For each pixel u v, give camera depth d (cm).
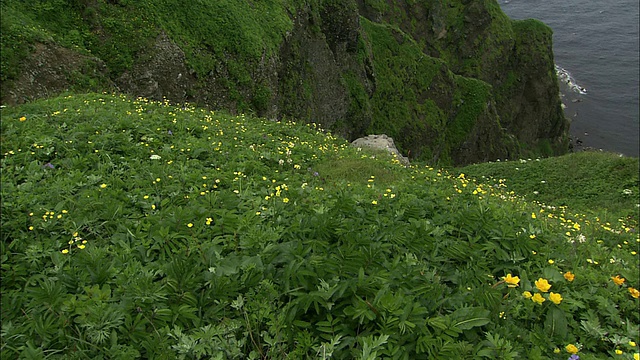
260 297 343
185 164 788
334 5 3472
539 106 7362
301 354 310
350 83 3838
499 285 420
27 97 1420
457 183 1077
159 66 1930
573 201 1714
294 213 542
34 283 396
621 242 723
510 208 726
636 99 7869
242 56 2306
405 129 5072
